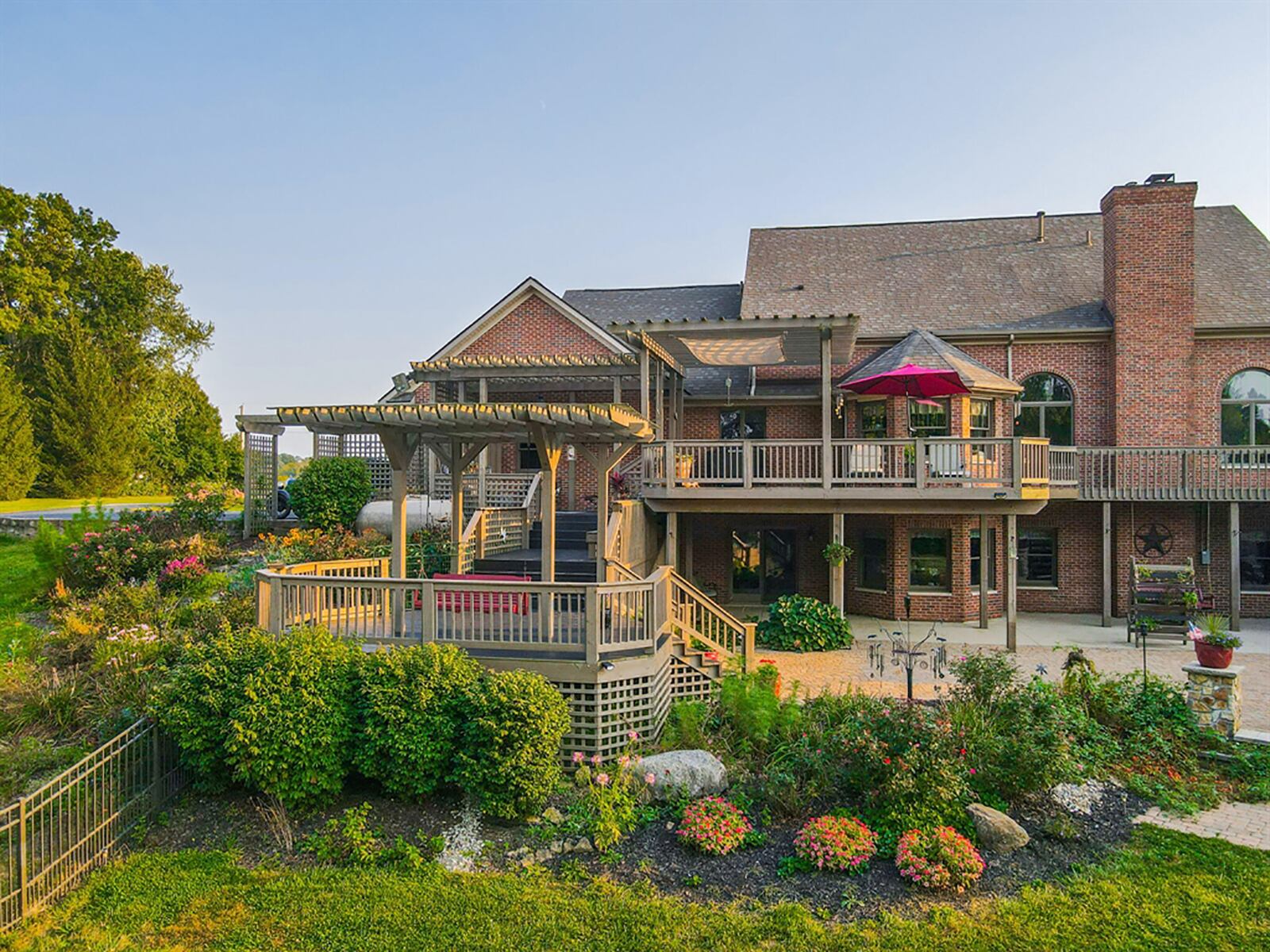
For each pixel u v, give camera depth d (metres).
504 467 20.70
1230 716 9.12
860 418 18.27
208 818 7.45
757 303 20.81
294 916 5.93
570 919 5.89
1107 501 17.00
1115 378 18.12
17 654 10.55
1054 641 15.40
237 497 24.73
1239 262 19.91
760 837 7.01
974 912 5.97
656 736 9.24
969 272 21.17
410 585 8.82
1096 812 7.60
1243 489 16.36
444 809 7.55
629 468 18.14
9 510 25.66
